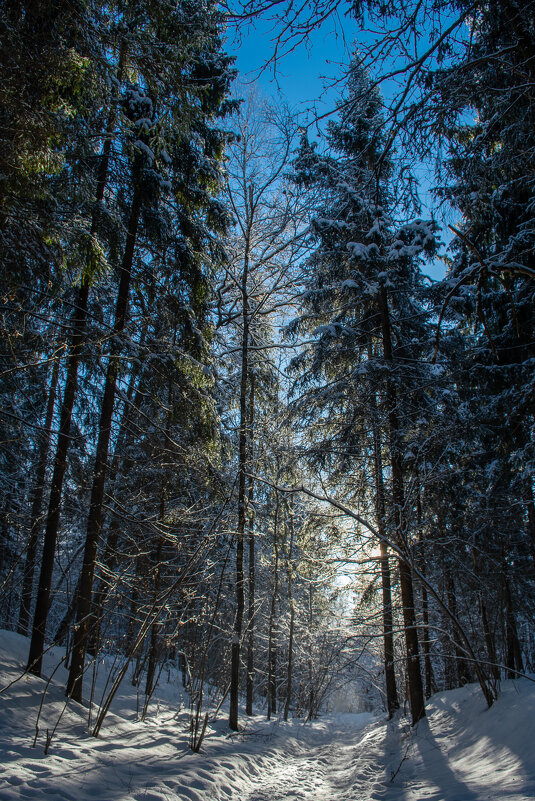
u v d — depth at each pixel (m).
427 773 7.12
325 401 12.22
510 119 5.02
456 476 10.41
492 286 9.94
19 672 8.27
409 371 12.10
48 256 6.50
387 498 10.80
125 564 10.84
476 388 10.47
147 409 13.28
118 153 9.61
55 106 5.39
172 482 11.45
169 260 10.72
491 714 7.82
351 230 12.31
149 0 5.19
